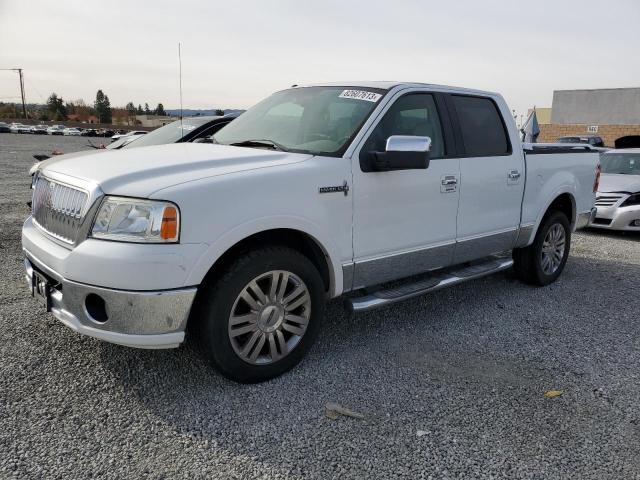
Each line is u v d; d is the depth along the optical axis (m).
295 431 2.87
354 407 3.12
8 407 2.96
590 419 3.06
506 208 4.92
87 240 2.90
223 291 3.05
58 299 3.06
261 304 3.24
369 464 2.61
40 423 2.83
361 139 3.70
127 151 3.76
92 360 3.54
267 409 3.07
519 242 5.20
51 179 3.35
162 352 3.68
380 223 3.81
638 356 3.96
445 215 4.30
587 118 43.22
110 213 2.86
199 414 2.99
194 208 2.88
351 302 3.74
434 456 2.69
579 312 4.91
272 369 3.37
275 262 3.23
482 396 3.29
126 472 2.49
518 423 3.00
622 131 40.09
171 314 2.87
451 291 5.44
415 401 3.21
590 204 6.27
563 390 3.39
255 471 2.54
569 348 4.07
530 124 20.47
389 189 3.82
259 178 3.15
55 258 3.02
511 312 4.86
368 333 4.24
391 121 3.96
